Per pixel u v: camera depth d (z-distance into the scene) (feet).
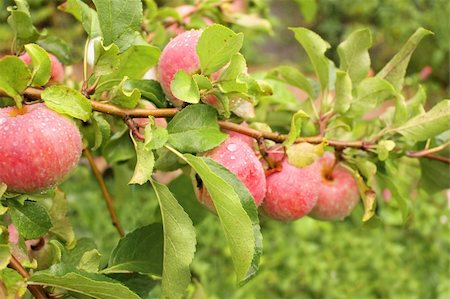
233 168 2.01
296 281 6.17
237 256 1.88
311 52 2.40
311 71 11.68
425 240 6.40
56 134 1.79
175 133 2.00
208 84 1.98
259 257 1.94
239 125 2.12
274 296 6.06
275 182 2.19
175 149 1.98
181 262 1.94
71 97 1.83
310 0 3.61
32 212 1.90
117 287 1.71
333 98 2.43
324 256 6.38
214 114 2.05
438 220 6.28
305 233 6.55
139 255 2.21
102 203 5.38
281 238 6.54
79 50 5.82
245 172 2.02
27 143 1.76
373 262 6.24
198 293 3.10
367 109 2.37
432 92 11.18
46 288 1.90
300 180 2.20
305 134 2.56
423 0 12.48
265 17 3.52
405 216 2.57
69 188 5.20
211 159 1.98
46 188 1.83
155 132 1.92
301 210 2.22
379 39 12.82
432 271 6.25
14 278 1.70
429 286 6.17
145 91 2.16
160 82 2.14
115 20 2.06
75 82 2.77
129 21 2.07
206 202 2.09
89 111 1.85
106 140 2.12
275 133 2.15
